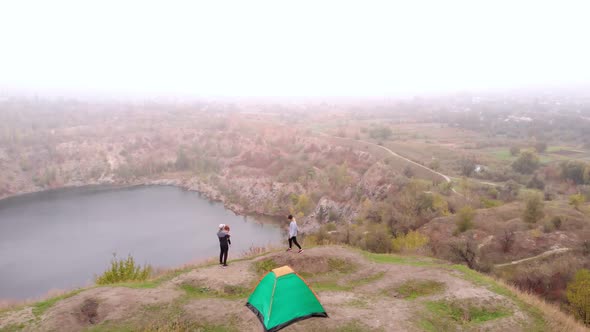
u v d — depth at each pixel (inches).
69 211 4697.3
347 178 4493.1
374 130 6481.3
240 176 5615.2
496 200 2979.8
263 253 964.6
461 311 641.0
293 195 4611.2
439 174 3941.9
